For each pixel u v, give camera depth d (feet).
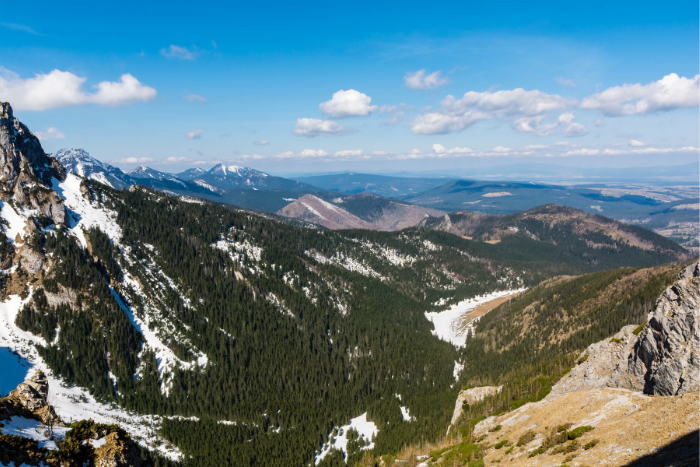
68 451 186.50
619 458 171.53
